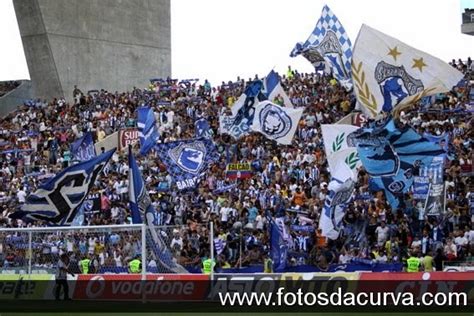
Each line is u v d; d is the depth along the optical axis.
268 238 27.67
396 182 26.14
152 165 37.97
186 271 24.70
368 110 28.80
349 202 26.44
